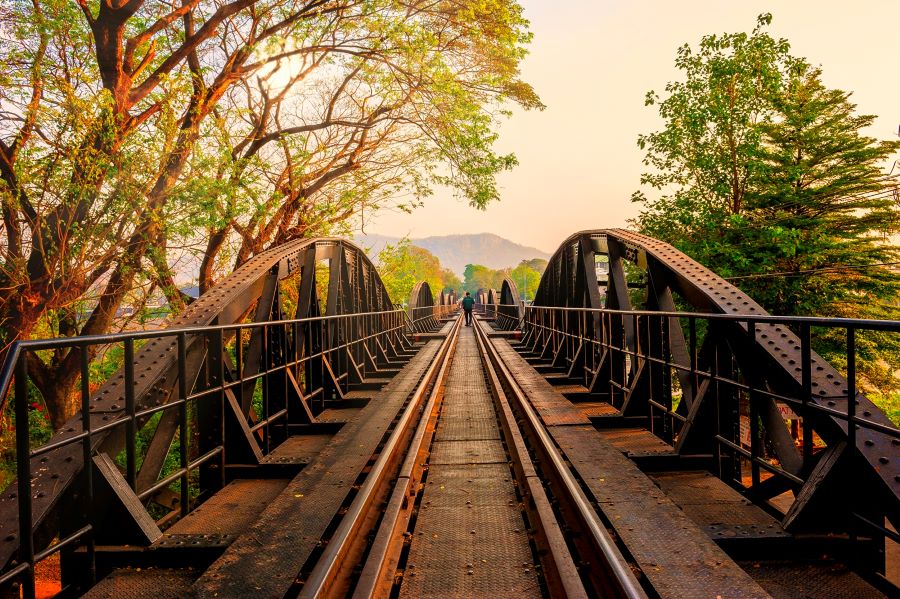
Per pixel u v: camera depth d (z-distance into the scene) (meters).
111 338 3.27
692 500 4.05
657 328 6.64
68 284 9.32
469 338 25.09
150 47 10.84
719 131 19.31
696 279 6.06
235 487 4.72
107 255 9.73
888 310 21.81
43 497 3.04
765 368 4.16
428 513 3.94
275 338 7.23
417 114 15.05
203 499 5.00
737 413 4.91
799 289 19.22
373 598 2.70
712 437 4.88
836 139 21.97
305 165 13.75
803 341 3.47
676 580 2.65
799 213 22.03
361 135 15.28
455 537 3.51
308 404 7.78
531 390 8.97
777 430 4.10
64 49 9.52
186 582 3.09
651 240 7.96
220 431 4.79
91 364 10.91
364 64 14.18
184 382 4.07
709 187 19.64
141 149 9.55
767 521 3.53
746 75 18.45
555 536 3.21
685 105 19.39
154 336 3.73
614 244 9.46
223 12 10.73
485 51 14.91
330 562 2.85
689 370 5.21
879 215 21.66
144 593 2.96
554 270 15.45
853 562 3.14
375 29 13.04
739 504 3.92
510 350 17.03
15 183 8.43
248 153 13.38
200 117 11.14
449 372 12.70
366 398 8.76
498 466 5.16
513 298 30.94
